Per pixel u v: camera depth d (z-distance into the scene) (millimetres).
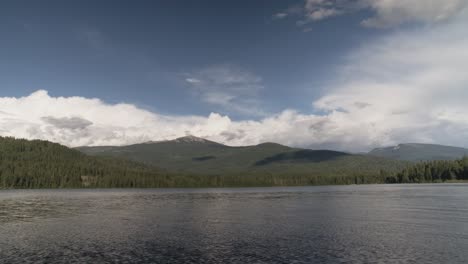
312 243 55781
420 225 72812
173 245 55500
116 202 149625
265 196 190875
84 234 65812
